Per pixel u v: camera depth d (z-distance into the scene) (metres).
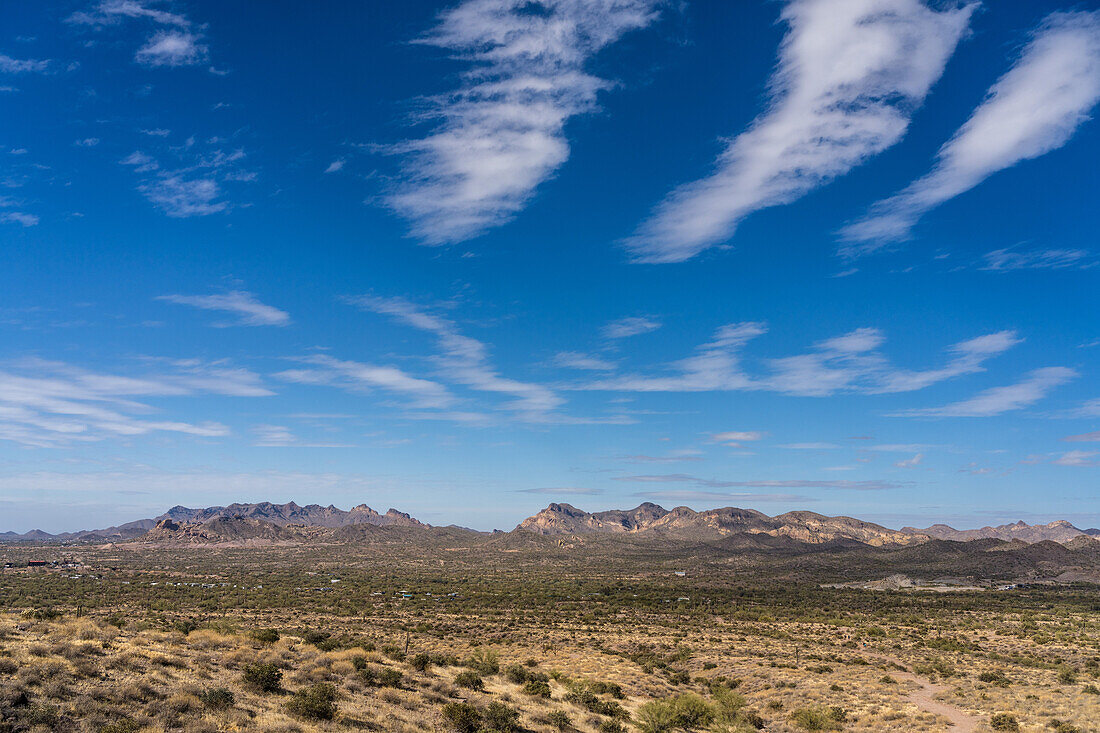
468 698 40.03
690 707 47.41
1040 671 70.38
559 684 54.72
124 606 124.69
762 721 50.03
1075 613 140.88
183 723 24.58
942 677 66.75
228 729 24.92
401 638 87.81
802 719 47.56
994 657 81.06
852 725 48.12
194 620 99.38
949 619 131.88
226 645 43.03
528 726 35.75
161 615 105.31
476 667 54.25
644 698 56.44
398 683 39.44
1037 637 98.81
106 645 33.97
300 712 28.72
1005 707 51.75
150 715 24.70
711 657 81.06
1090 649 87.19
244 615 113.00
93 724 22.53
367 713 31.27
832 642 97.38
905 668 73.50
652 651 86.50
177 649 37.38
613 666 71.88
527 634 101.00
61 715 22.38
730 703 51.50
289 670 38.44
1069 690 56.38
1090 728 43.22
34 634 33.88
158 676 29.72
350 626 102.00
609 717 43.53
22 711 21.64
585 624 119.50
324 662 40.97
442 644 84.56
